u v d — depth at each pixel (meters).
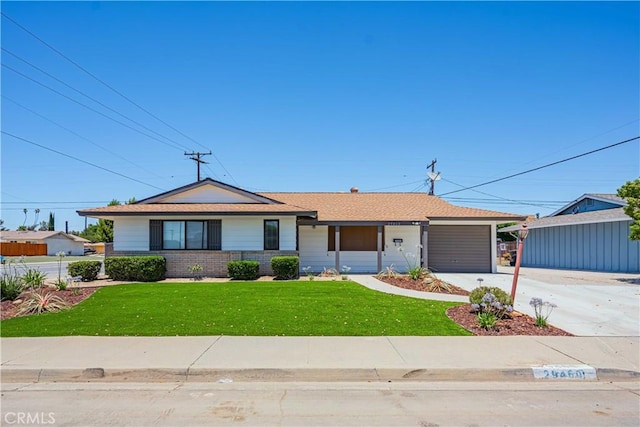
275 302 11.44
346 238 21.78
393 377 6.36
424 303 11.51
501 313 9.61
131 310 10.51
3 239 70.00
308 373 6.35
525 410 5.18
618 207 25.42
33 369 6.40
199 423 4.80
